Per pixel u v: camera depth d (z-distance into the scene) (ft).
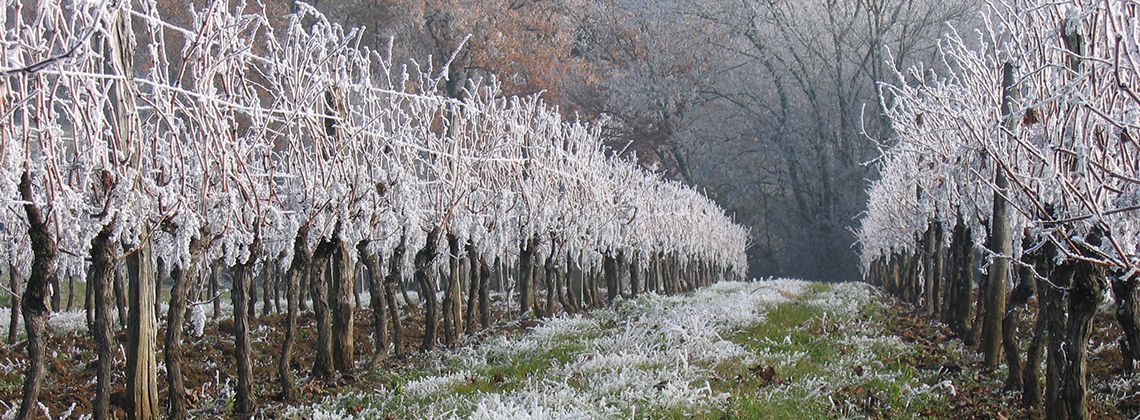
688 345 37.29
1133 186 21.34
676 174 188.96
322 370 35.76
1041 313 29.66
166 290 75.87
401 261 41.88
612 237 64.75
